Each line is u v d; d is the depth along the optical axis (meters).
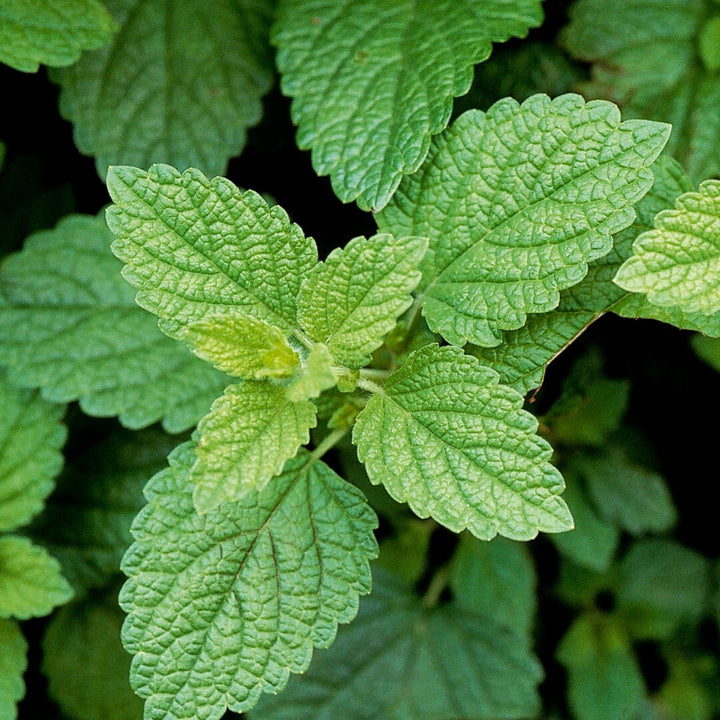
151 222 0.42
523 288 0.42
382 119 0.45
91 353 0.47
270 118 0.50
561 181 0.42
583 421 0.51
